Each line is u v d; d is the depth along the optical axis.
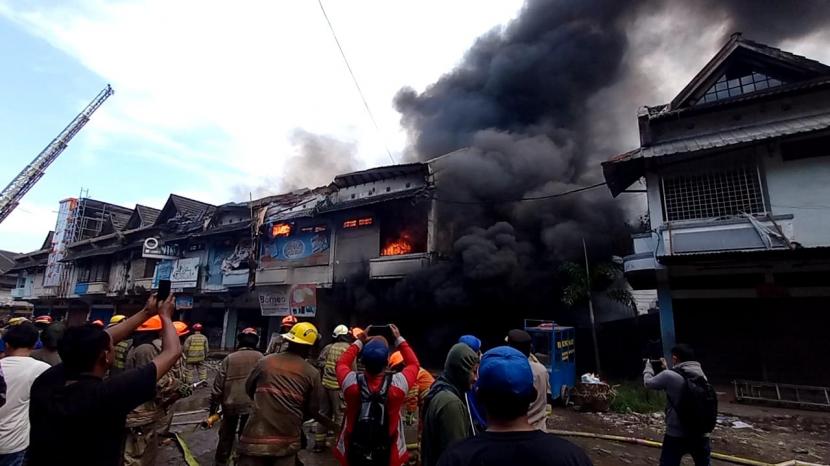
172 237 25.08
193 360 10.71
